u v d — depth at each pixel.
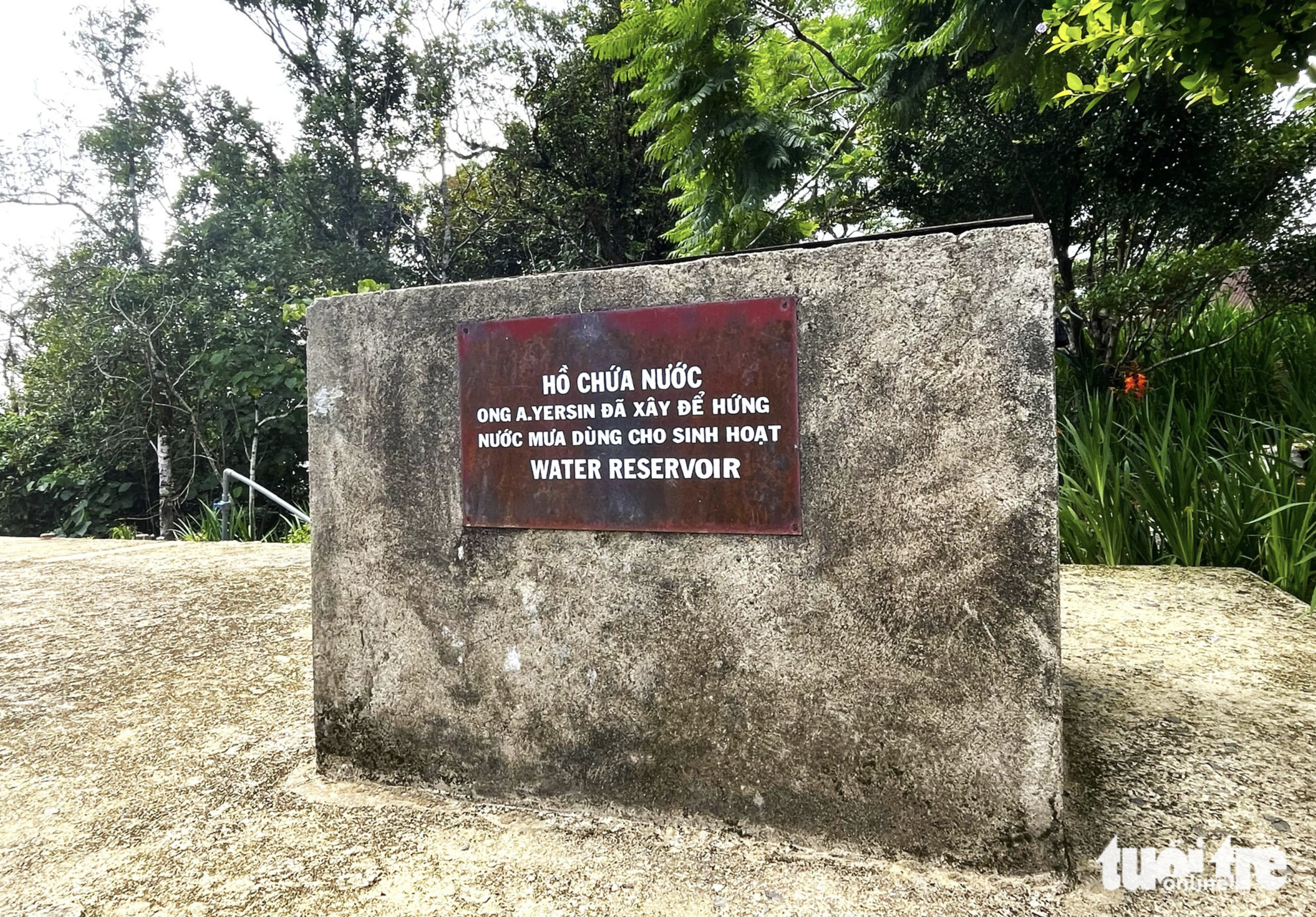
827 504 1.41
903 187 5.90
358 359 1.79
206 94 11.94
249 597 3.63
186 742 2.02
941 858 1.35
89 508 10.02
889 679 1.38
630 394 1.53
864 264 1.37
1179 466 3.35
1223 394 4.23
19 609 3.47
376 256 11.84
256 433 8.95
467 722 1.70
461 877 1.39
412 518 1.75
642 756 1.56
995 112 4.79
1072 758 1.63
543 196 11.86
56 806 1.70
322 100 11.57
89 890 1.39
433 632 1.73
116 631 3.08
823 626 1.42
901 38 4.28
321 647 1.85
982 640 1.32
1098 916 1.20
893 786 1.38
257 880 1.40
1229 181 4.52
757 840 1.47
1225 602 2.69
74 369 9.73
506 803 1.67
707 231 4.81
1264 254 4.44
